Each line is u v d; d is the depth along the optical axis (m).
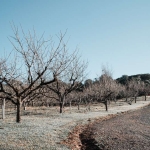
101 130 29.14
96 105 85.12
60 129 27.77
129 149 19.95
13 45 26.89
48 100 70.94
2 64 27.56
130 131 28.30
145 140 23.19
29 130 25.09
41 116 41.38
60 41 28.42
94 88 77.19
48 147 18.88
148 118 43.25
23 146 18.53
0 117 39.59
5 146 17.92
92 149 20.92
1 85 28.61
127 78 161.88
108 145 21.44
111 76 86.00
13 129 25.20
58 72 29.45
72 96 74.50
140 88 124.62
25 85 33.91
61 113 47.72
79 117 41.28
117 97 121.75
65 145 20.33
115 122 37.38
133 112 56.25
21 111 52.06
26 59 27.42
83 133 27.81
